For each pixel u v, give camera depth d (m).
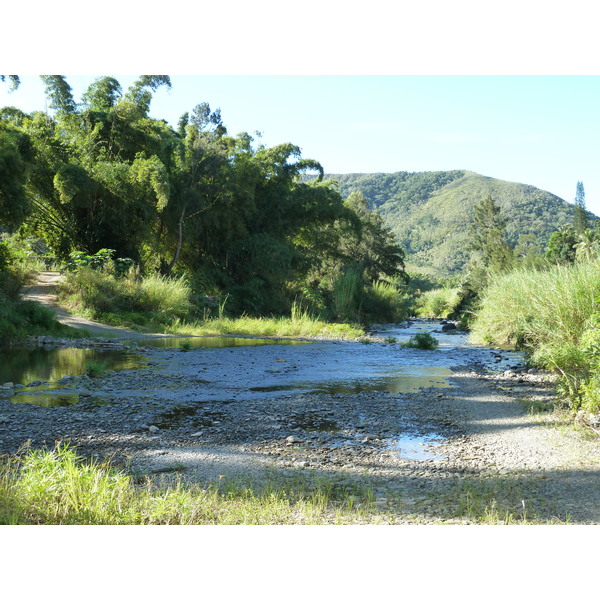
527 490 4.96
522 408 8.77
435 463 5.96
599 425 7.23
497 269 39.31
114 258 27.84
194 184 31.48
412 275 114.38
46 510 3.93
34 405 8.42
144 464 5.70
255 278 34.28
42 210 27.36
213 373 12.17
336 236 45.31
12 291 19.19
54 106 27.97
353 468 5.75
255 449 6.42
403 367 14.08
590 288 12.58
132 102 28.62
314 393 10.13
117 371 12.00
